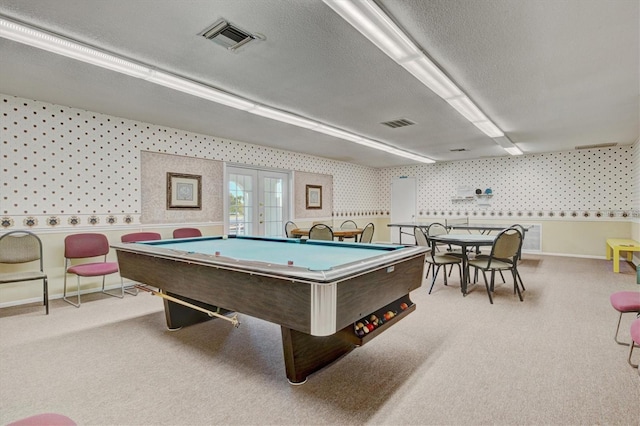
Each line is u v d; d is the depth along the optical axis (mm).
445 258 4648
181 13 2209
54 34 2441
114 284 4805
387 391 2039
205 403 1924
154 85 3484
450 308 3709
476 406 1875
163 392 2043
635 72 3141
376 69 3100
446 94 3676
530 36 2496
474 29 2402
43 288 3994
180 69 3086
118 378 2215
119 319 3428
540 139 6199
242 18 2273
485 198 8625
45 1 2062
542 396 1968
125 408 1880
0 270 3834
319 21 2314
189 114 4551
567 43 2598
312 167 8164
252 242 3729
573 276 5336
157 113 4523
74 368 2357
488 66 3021
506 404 1892
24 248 3795
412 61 2836
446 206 9258
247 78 3311
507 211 8297
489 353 2559
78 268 3928
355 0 2000
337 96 3828
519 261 6777
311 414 1813
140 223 5016
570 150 7430
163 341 2846
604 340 2779
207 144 5883
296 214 7754
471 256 6312
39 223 4074
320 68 3076
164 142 5273
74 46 2609
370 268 1966
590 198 7305
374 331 2117
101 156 4586
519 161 8133
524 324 3184
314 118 4758
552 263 6551
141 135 4996
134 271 3092
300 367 2143
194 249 3033
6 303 3881
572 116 4629
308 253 2715
